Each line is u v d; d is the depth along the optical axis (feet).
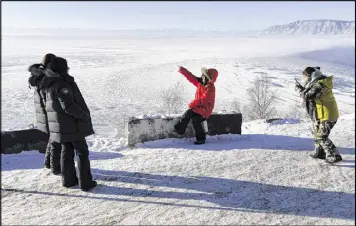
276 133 26.27
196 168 17.65
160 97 180.75
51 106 13.91
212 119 23.35
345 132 25.13
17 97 184.34
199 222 12.32
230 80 237.66
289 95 171.42
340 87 224.53
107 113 151.53
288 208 13.33
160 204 13.75
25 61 384.06
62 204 13.80
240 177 16.46
